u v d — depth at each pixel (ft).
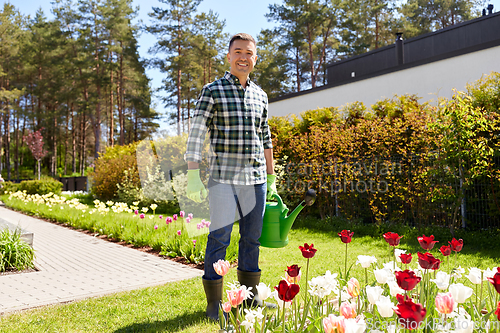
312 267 13.87
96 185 48.55
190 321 8.79
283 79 110.63
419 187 21.11
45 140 134.31
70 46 112.68
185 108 126.21
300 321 6.34
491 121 18.60
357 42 108.27
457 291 5.03
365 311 6.42
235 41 8.40
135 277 13.42
